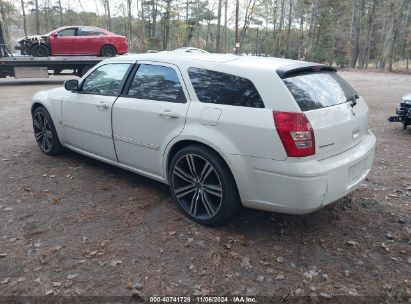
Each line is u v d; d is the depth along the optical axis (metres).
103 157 4.85
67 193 4.43
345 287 2.95
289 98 3.18
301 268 3.16
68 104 5.07
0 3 43.06
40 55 17.19
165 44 51.56
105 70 4.74
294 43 59.09
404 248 3.49
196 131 3.57
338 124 3.37
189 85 3.77
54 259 3.18
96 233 3.58
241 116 3.32
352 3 54.09
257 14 54.06
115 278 2.97
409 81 21.69
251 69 3.44
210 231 3.65
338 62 51.97
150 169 4.22
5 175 4.92
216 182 3.59
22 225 3.70
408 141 7.22
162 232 3.62
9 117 8.73
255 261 3.22
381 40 54.31
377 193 4.64
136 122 4.16
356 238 3.63
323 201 3.22
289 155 3.10
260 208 3.40
